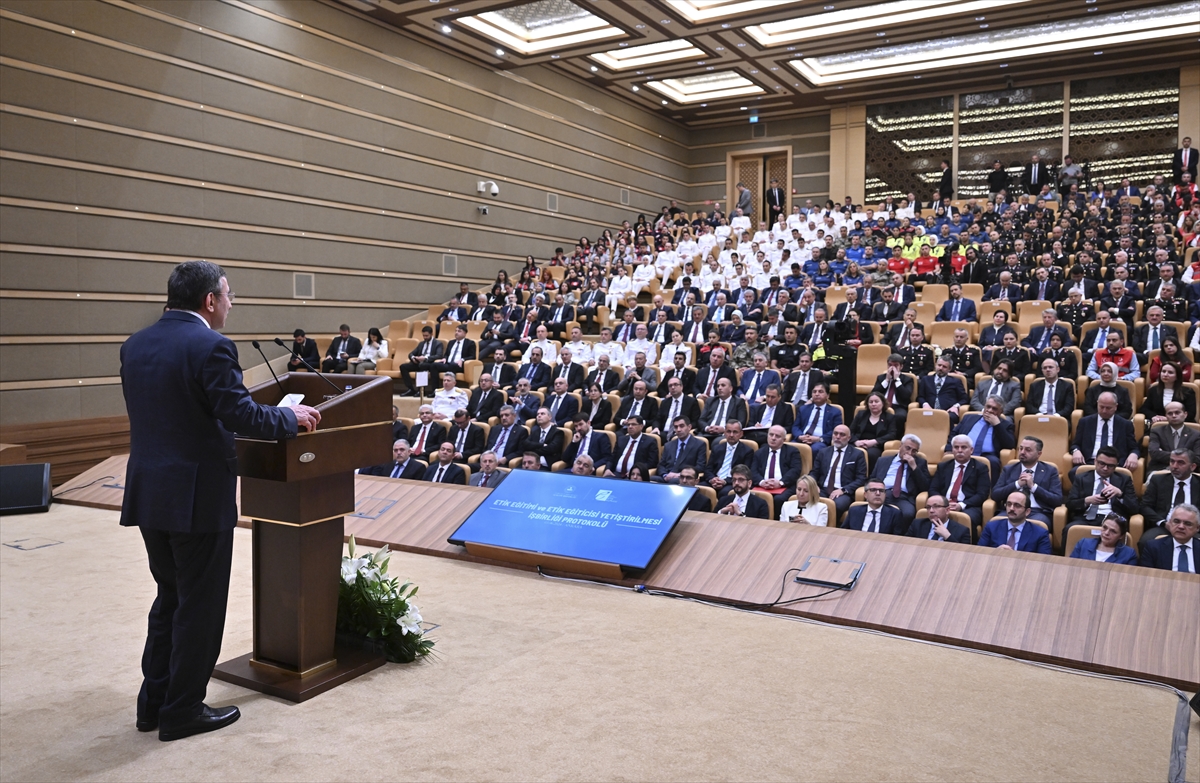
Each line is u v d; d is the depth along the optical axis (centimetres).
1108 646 268
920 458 541
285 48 1024
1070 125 1494
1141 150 1449
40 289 796
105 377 848
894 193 1627
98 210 839
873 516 486
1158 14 1280
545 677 247
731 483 593
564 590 336
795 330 808
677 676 248
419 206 1215
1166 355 638
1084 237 1055
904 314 867
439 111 1244
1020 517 446
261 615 246
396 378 1011
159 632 214
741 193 1528
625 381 801
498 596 326
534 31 1272
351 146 1110
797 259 1231
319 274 1072
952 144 1580
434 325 1112
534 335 1055
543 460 677
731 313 986
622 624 295
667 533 350
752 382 745
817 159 1722
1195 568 386
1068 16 1166
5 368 772
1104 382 617
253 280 992
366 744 204
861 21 1243
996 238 1085
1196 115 1409
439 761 196
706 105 1677
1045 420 588
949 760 199
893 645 281
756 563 338
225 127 957
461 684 241
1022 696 240
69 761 196
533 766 193
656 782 186
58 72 805
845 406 680
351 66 1109
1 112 764
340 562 249
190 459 204
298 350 995
